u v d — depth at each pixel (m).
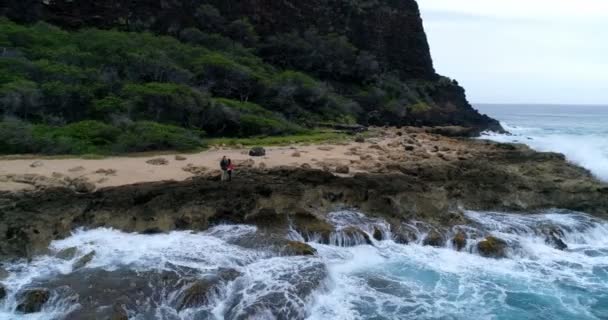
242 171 29.55
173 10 73.50
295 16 86.81
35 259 18.69
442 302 18.22
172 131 38.84
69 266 18.31
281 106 59.03
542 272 21.23
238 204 23.77
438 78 100.69
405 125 74.38
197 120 45.66
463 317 17.25
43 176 25.98
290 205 24.30
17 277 17.33
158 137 36.06
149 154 34.72
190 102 43.97
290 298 16.72
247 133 48.22
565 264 22.17
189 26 74.62
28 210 21.08
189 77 51.66
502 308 18.05
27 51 47.22
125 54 50.44
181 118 44.62
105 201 22.39
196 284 16.89
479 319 17.19
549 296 19.14
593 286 20.09
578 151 45.53
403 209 25.55
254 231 22.22
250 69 61.59
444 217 25.42
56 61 46.19
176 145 36.75
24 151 31.83
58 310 15.70
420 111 79.31
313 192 25.67
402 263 21.38
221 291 16.98
